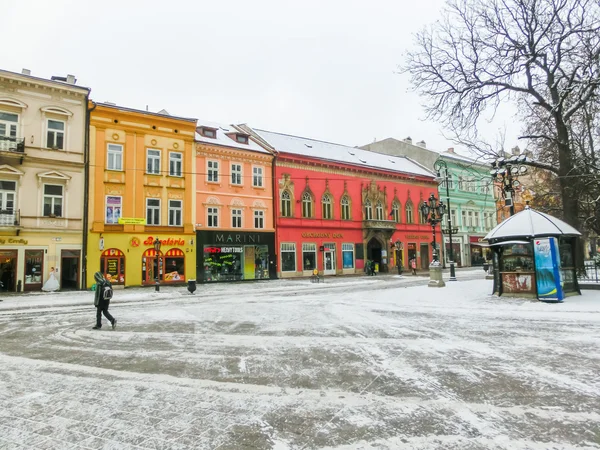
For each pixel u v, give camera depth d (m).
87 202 25.34
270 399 5.02
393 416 4.41
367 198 40.22
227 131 35.84
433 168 47.56
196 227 29.44
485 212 52.44
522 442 3.73
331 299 16.97
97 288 10.73
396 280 28.84
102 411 4.70
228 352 7.62
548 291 12.84
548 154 21.61
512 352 7.11
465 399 4.89
